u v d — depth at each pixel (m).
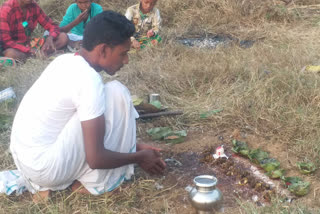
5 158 3.19
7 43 5.16
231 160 3.21
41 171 2.50
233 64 4.69
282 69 4.41
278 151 3.29
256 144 3.41
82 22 5.95
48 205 2.62
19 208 2.64
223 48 5.48
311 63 4.75
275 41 5.77
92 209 2.61
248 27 6.50
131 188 2.78
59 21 6.89
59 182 2.62
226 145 3.42
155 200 2.71
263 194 2.75
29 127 2.50
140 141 3.51
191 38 6.21
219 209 2.53
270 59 4.84
